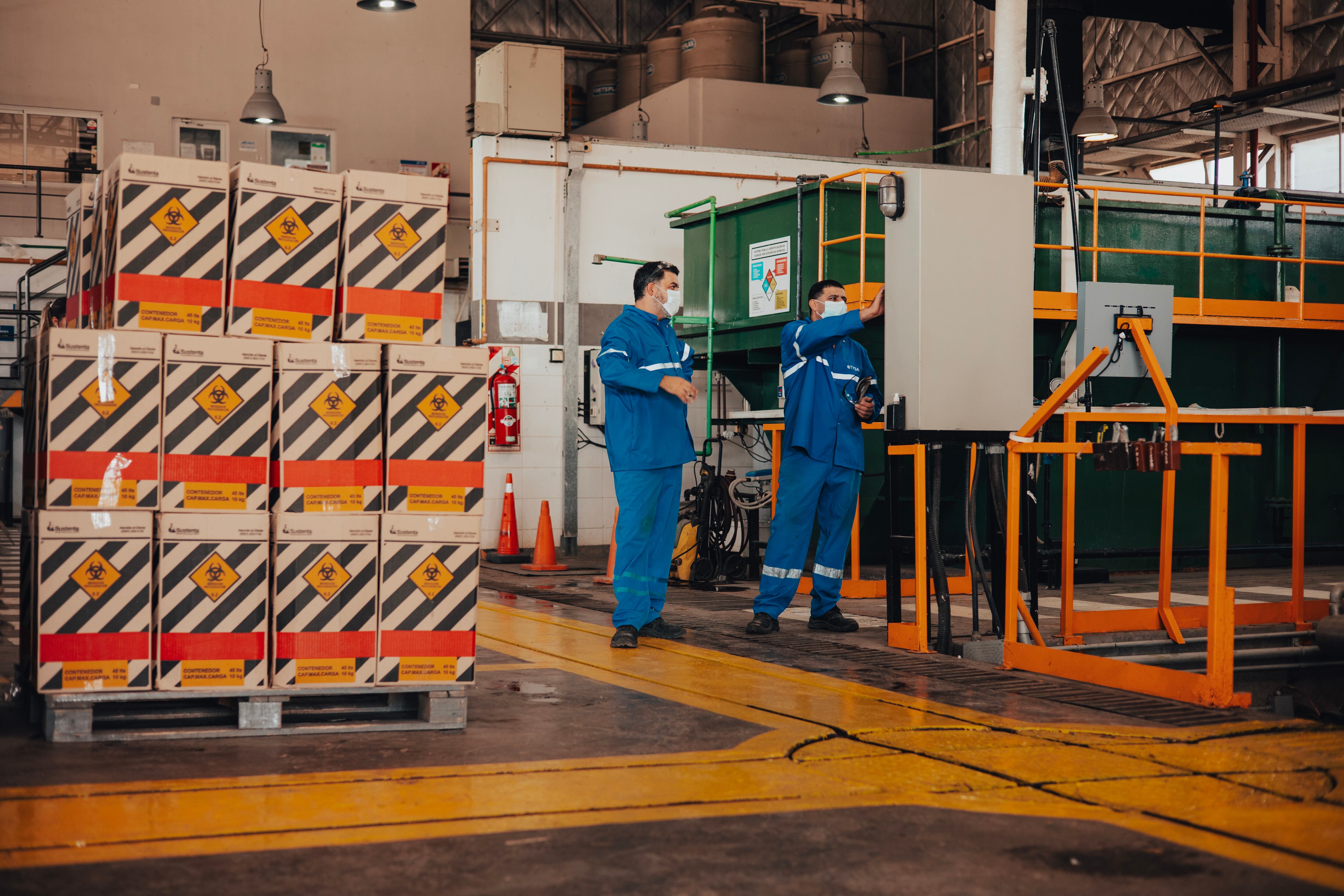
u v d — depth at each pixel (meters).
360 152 16.22
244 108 15.33
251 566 3.55
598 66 19.14
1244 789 2.96
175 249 3.57
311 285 3.71
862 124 15.30
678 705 4.02
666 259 11.24
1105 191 8.43
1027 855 2.46
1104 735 3.57
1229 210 9.05
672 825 2.65
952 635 5.38
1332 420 6.20
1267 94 12.75
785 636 5.75
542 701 4.10
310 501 3.60
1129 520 8.94
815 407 5.75
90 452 3.44
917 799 2.87
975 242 5.11
